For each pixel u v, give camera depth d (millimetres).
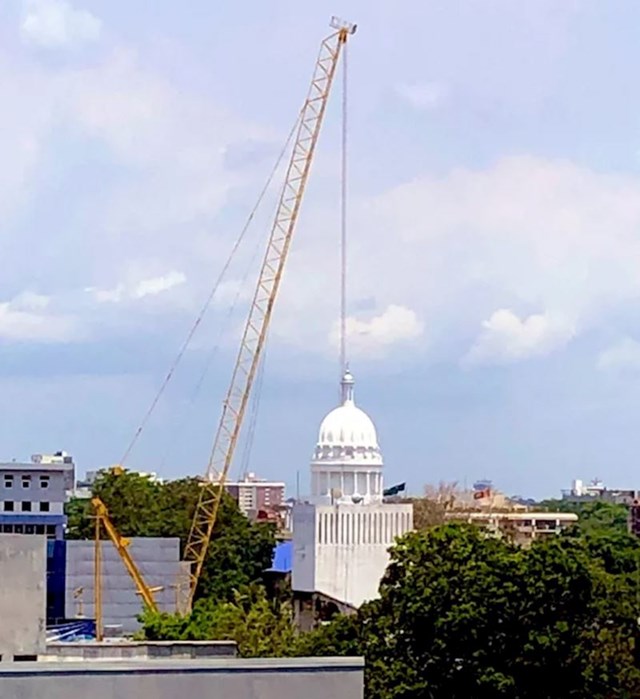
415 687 127062
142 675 59312
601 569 148000
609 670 129875
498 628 126812
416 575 130750
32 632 84750
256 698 59906
